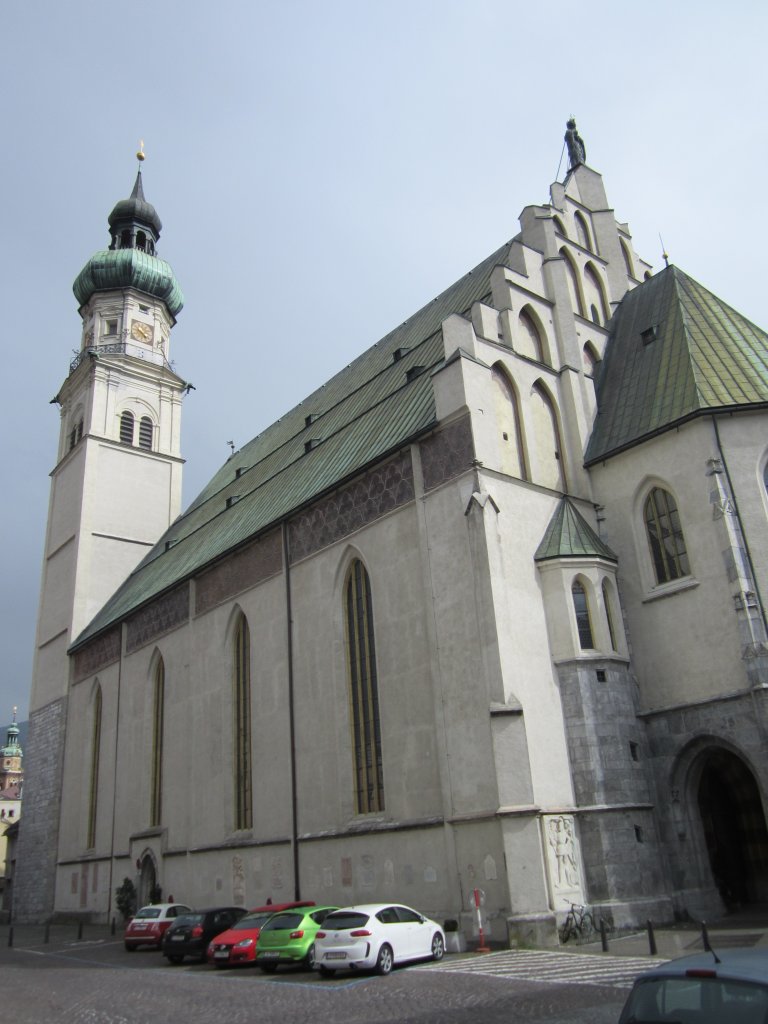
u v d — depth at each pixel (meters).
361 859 30.61
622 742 28.16
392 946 21.67
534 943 23.89
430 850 27.83
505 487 29.98
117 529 64.69
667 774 28.33
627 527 31.52
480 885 25.89
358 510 34.41
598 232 42.19
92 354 67.56
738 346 32.56
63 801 56.53
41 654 64.88
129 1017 17.67
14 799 150.38
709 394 30.34
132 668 51.22
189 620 45.38
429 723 29.05
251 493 49.47
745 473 29.09
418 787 28.92
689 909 27.02
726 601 27.94
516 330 34.22
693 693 28.25
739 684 27.11
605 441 33.19
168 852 42.53
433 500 30.72
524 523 30.06
